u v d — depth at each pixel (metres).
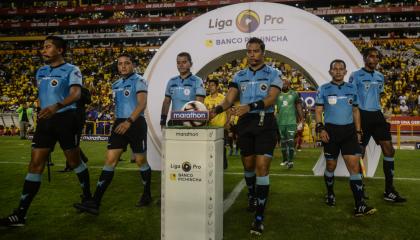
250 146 3.54
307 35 6.08
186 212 2.71
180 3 41.12
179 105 4.68
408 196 4.62
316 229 3.35
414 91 22.64
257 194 3.29
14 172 6.49
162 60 6.62
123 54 4.13
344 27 36.59
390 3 38.56
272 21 6.23
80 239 3.09
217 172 2.76
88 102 4.38
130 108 4.03
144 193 4.23
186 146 2.71
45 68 3.60
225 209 4.09
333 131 4.03
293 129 7.08
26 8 44.97
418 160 8.11
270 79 3.41
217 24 6.45
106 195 4.71
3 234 3.21
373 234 3.21
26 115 14.72
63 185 5.34
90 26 44.81
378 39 36.09
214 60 6.47
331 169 4.17
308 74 6.18
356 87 4.39
